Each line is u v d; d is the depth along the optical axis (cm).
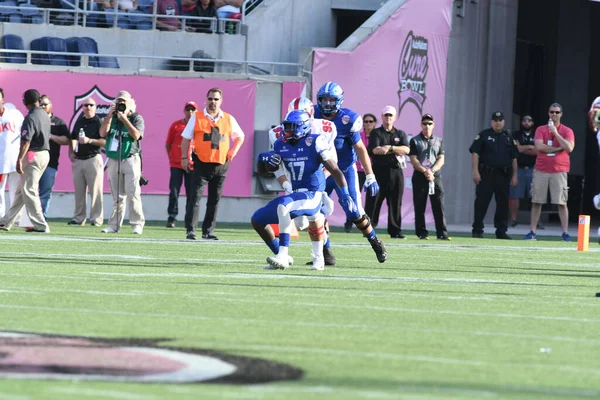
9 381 1316
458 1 6325
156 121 5616
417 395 1297
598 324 2033
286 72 6419
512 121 7494
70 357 1479
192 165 4447
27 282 2427
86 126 4709
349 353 1591
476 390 1348
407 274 2956
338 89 3039
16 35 5869
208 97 4122
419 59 6084
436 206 4916
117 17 6134
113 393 1255
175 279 2598
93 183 4747
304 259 3331
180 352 1544
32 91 4169
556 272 3241
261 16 6375
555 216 7675
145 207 5603
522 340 1791
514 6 6700
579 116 8006
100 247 3581
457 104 6397
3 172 4216
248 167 5750
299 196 2920
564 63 7869
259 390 1294
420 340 1747
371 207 4903
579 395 1348
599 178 8138
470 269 3225
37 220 4228
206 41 6184
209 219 4209
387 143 4828
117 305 2064
